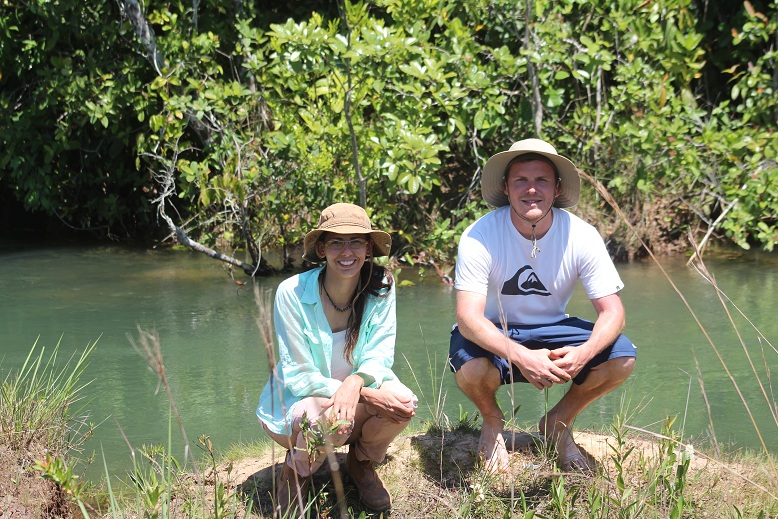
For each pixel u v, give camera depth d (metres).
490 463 3.77
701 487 3.66
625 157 9.10
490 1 8.83
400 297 7.83
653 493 3.28
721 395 5.27
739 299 7.42
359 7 7.96
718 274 8.38
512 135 9.21
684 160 8.62
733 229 8.51
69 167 10.91
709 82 10.56
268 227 9.34
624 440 4.22
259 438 4.68
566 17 9.27
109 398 5.36
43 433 4.15
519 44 9.32
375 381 3.47
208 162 9.38
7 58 10.30
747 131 8.86
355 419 3.52
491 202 3.96
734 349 6.14
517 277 3.81
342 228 3.42
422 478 3.85
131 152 10.81
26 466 3.79
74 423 4.93
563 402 3.91
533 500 3.52
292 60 8.03
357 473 3.65
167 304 7.71
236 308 7.57
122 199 10.97
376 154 8.48
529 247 3.77
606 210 9.25
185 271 9.08
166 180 9.17
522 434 4.22
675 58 9.18
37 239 10.87
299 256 9.55
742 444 4.49
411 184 7.92
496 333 3.63
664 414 4.95
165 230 10.95
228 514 3.36
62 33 10.17
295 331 3.53
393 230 8.92
